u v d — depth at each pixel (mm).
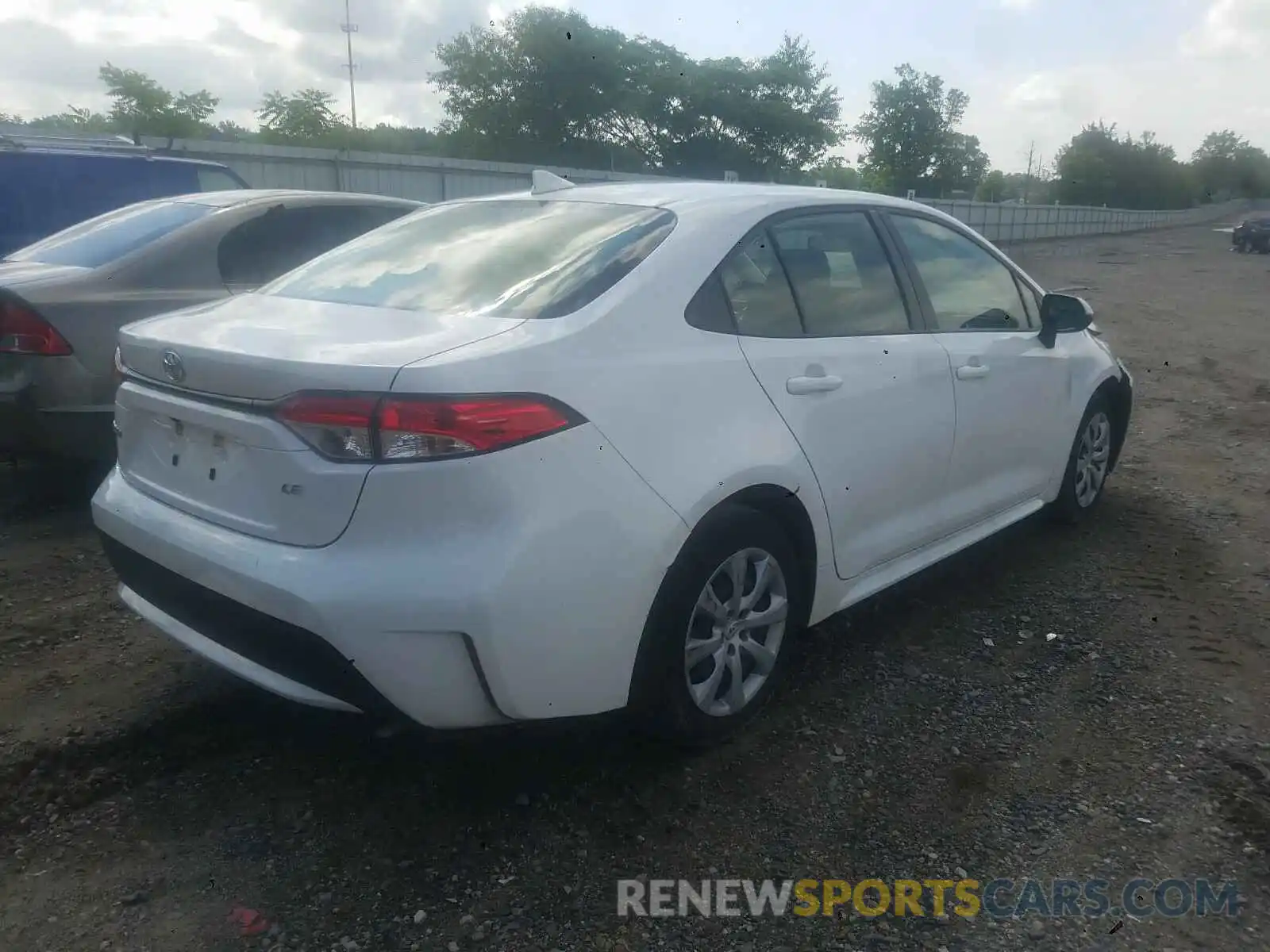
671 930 2514
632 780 3109
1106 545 5125
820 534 3449
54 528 5168
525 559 2555
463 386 2518
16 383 5000
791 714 3496
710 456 2980
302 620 2543
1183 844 2840
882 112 62125
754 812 2973
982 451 4293
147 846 2777
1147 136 86188
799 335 3434
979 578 4680
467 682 2592
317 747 3256
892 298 3920
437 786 3066
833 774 3154
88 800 2967
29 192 9211
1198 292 23047
